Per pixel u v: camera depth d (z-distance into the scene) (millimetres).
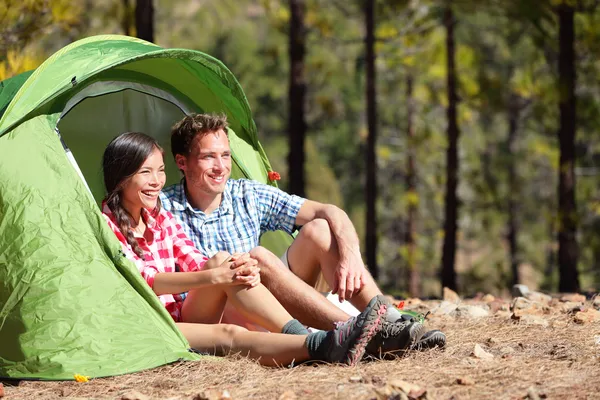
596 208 15883
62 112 5020
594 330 4914
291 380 3938
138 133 4797
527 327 5062
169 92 6082
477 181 19656
